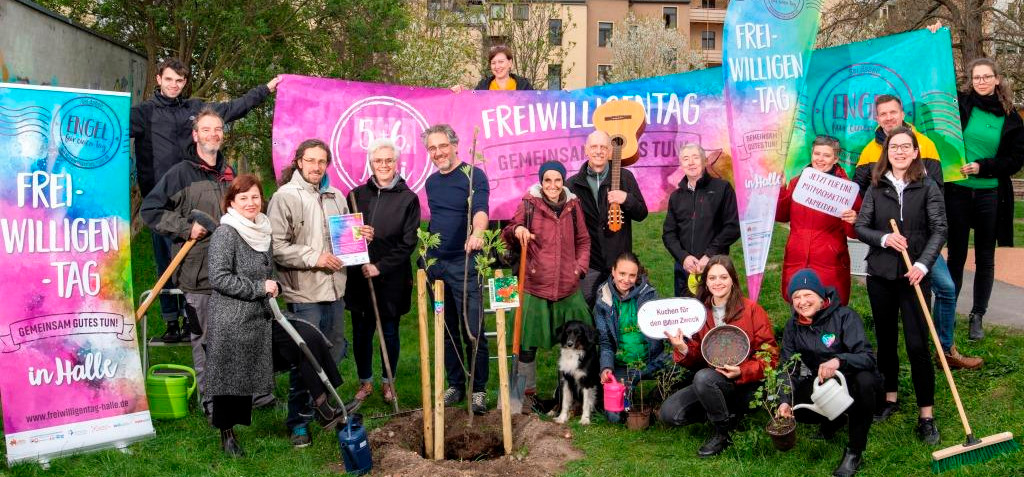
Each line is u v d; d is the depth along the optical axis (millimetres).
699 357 5723
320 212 5914
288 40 15555
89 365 5516
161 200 5859
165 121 6797
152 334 8109
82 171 5535
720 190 6504
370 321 6535
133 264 11320
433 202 6469
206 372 5195
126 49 14609
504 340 5488
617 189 6438
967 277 9500
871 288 5672
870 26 24297
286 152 7461
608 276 6395
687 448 5430
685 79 7520
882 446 5293
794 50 6430
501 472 5129
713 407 5285
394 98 7539
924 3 22188
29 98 5340
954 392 5113
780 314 8656
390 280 6379
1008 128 6648
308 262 5754
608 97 7562
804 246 6148
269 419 6090
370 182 6398
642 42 47719
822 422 5402
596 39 56406
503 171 7617
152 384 6008
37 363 5340
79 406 5461
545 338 6188
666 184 7621
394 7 16062
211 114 6016
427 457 5555
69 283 5480
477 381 6352
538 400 6371
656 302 5602
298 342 5105
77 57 12141
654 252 12984
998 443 4934
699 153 6469
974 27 21531
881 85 7047
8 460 5184
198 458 5332
